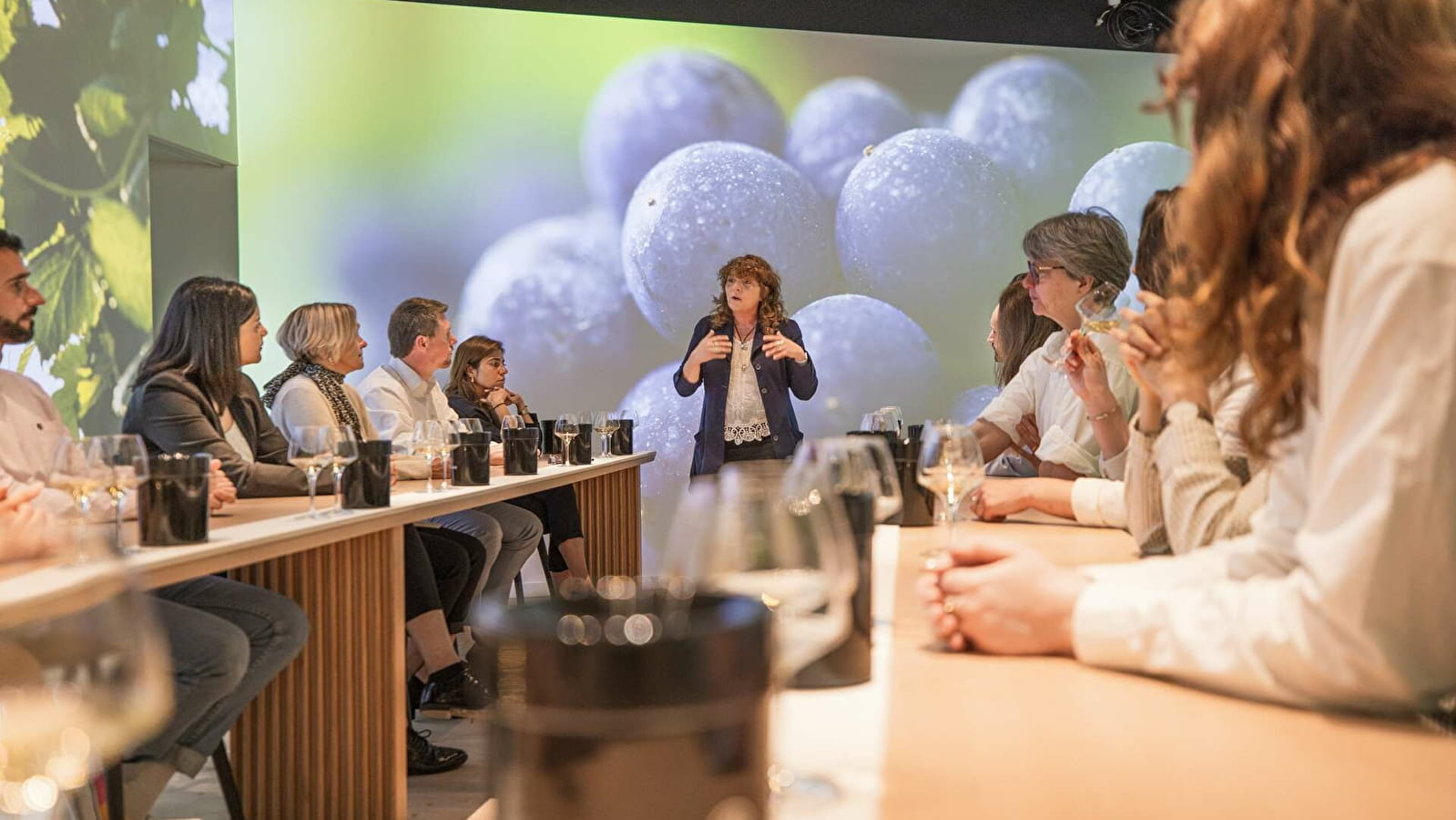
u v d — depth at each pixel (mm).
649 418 6840
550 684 448
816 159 6941
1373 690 743
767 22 6855
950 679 881
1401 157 806
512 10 6789
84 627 504
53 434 2756
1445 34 843
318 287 6781
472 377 5430
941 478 1392
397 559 2557
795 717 777
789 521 680
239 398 3295
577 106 6824
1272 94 860
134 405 2975
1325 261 823
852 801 604
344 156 6770
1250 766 661
